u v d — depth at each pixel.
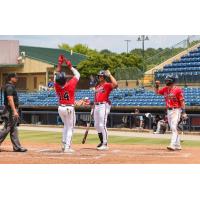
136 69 39.66
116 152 13.57
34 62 48.81
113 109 32.78
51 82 45.25
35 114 36.12
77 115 32.25
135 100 32.88
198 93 31.14
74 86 13.01
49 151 13.74
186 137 22.81
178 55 42.50
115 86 14.05
